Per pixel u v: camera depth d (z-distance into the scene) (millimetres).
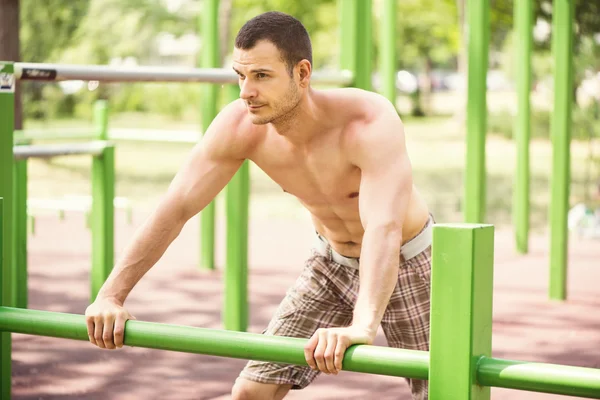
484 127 6336
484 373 2072
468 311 2053
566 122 7160
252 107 2596
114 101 34406
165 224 2953
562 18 7090
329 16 29422
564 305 7094
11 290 3580
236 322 5797
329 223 3221
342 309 3396
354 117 2834
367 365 2195
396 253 2613
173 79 4844
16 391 4664
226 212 5781
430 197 15133
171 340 2412
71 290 7383
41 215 12344
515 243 9461
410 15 30625
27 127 27234
